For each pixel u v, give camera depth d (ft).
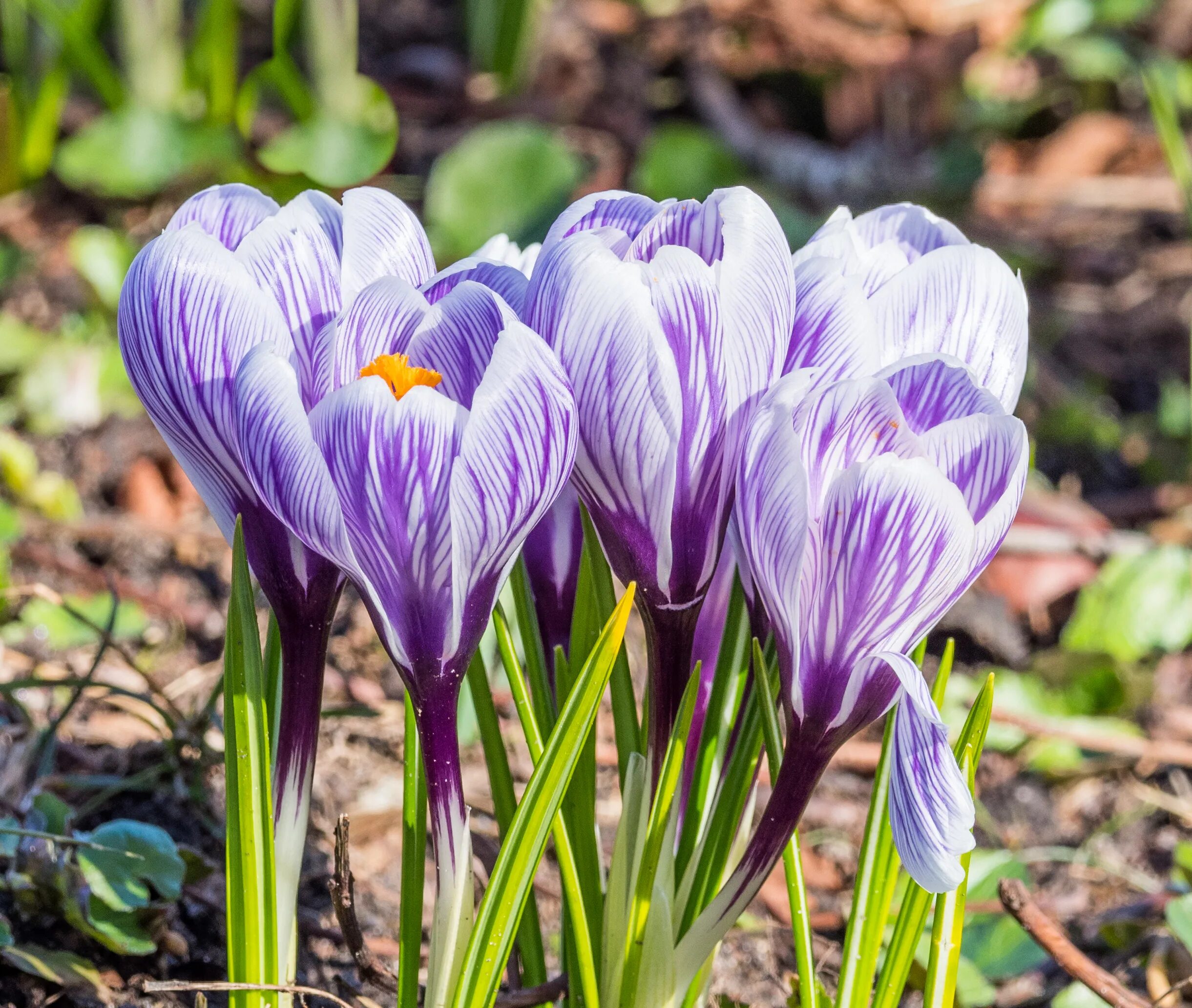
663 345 1.98
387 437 1.96
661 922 2.08
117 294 4.82
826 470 1.99
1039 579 4.38
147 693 3.30
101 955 2.40
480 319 2.00
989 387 2.06
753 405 2.02
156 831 2.39
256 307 2.00
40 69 5.52
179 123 5.38
